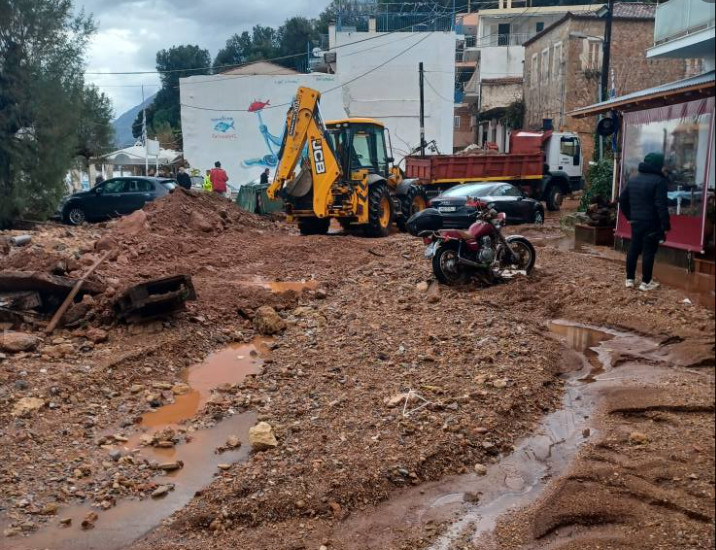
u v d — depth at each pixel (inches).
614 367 279.4
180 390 268.4
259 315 348.5
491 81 1941.4
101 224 800.3
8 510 178.7
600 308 352.8
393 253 554.9
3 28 787.4
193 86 1576.0
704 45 598.5
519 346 299.3
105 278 369.7
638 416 229.8
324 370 280.8
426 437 212.5
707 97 405.1
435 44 1539.1
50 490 189.8
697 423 221.0
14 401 245.0
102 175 1594.5
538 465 202.5
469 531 169.3
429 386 251.6
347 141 681.6
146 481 195.9
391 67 1547.7
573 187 1179.9
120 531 171.5
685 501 173.2
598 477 187.6
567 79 1439.5
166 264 488.7
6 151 792.3
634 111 500.7
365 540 166.4
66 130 839.1
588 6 2433.6
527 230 730.2
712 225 408.2
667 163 454.6
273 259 535.8
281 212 893.2
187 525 172.7
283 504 179.5
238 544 165.5
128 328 327.9
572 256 512.1
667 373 267.0
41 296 337.7
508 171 1011.3
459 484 193.0
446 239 408.8
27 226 804.6
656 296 362.9
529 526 169.3
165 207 639.1
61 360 289.6
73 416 240.4
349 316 358.3
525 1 2628.0
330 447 208.4
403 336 319.0
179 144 2405.3
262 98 1577.3
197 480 196.9
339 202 666.8
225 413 244.2
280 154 658.2
